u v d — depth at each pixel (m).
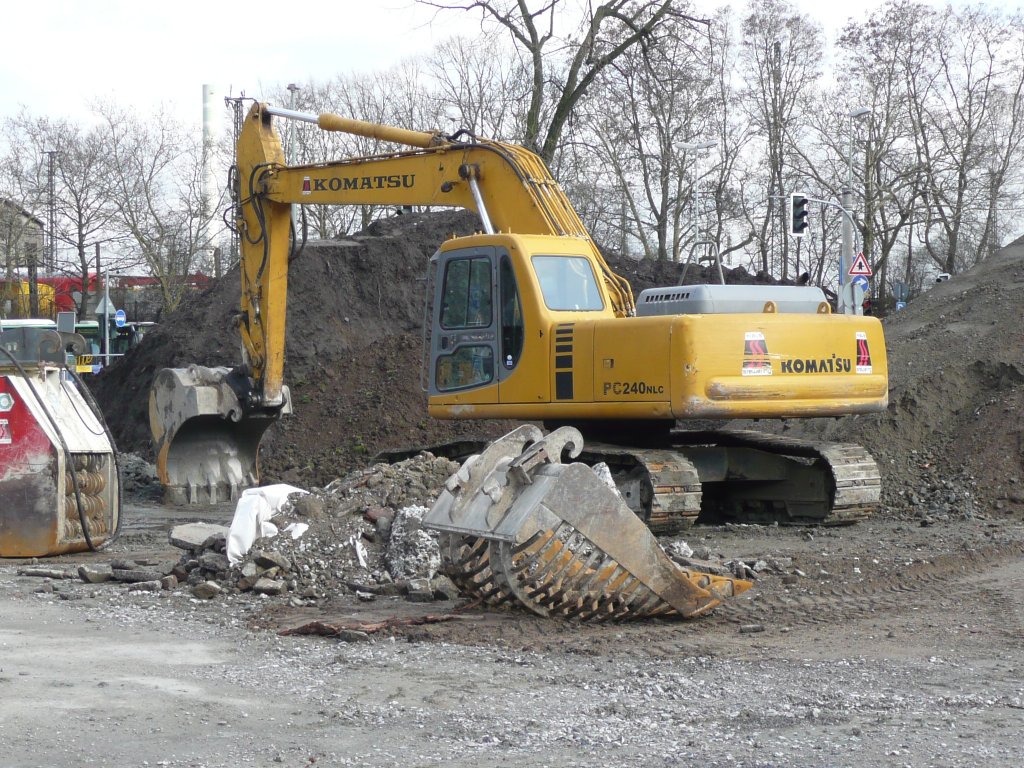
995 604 9.73
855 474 14.27
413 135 15.72
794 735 5.89
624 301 14.46
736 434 15.22
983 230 50.81
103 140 48.97
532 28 32.25
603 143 45.31
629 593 8.73
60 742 5.73
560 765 5.42
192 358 25.25
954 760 5.45
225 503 17.88
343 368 23.59
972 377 18.61
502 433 20.59
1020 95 47.66
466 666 7.46
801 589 10.27
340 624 8.63
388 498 11.05
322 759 5.51
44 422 12.36
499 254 14.02
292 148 44.12
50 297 54.59
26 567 11.48
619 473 13.84
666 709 6.42
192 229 49.34
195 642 8.20
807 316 13.50
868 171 44.16
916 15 46.50
